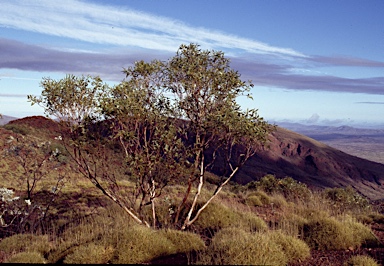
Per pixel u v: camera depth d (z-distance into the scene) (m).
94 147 9.03
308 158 129.38
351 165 135.75
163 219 10.02
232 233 7.76
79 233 8.55
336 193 16.39
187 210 10.48
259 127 8.95
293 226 9.02
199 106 9.41
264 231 8.52
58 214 12.61
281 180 20.95
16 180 18.33
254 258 6.11
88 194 15.48
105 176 9.49
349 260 6.88
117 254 6.54
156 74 9.57
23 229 10.12
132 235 6.92
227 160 9.37
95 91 8.95
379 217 12.13
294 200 16.73
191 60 9.43
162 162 9.05
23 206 11.63
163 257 6.89
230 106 9.05
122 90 8.98
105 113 8.62
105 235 7.28
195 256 6.88
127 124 8.95
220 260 6.02
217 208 10.38
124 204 9.54
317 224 8.69
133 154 9.05
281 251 6.80
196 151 9.04
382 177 135.88
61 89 8.62
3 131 25.72
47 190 15.78
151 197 9.20
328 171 127.94
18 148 12.55
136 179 9.12
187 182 9.43
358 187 122.00
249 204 14.24
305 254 7.25
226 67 9.46
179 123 9.72
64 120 8.88
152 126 9.45
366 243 8.42
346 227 8.54
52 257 6.98
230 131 8.93
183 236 7.59
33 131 36.00
